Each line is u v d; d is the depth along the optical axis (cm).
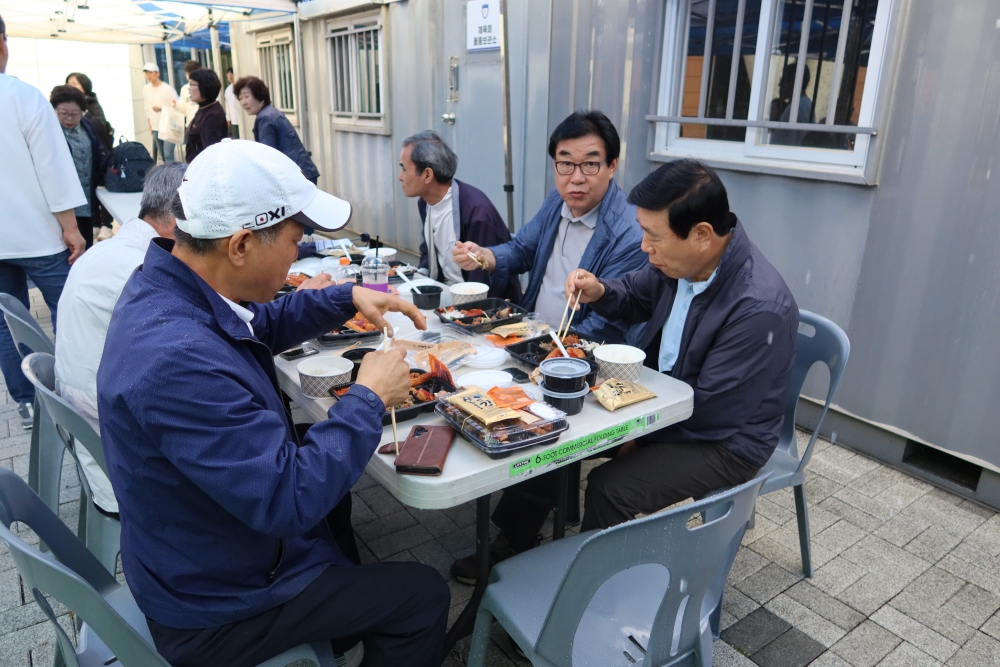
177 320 109
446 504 126
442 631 141
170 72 1023
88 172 459
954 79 233
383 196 579
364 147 589
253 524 106
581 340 188
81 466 172
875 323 273
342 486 114
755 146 305
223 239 112
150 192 192
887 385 274
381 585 132
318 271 283
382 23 512
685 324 183
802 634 193
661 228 167
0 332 297
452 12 445
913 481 273
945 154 240
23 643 189
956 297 246
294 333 168
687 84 329
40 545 231
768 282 171
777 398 177
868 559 226
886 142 256
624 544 104
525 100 404
